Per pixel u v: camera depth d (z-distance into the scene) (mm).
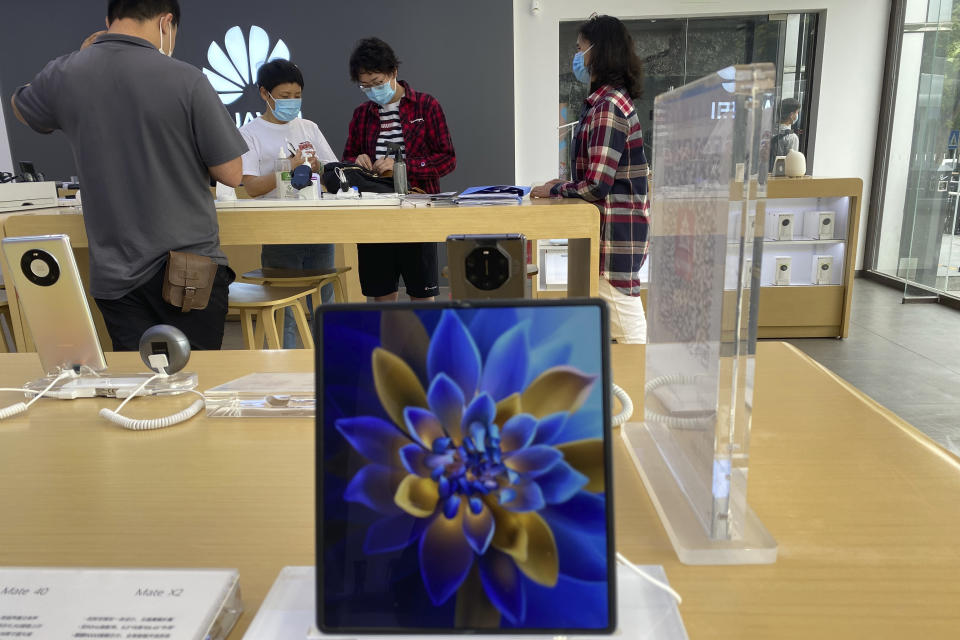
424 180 3383
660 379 729
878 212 5984
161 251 1935
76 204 2830
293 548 579
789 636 461
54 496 681
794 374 1048
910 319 4547
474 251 811
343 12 5488
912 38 5527
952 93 4895
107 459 774
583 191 2408
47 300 1009
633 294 2521
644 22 5836
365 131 3441
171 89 1828
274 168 3213
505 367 454
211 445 813
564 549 436
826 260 4047
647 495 671
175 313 2010
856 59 5805
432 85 5621
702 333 585
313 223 2330
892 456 746
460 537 444
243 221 2328
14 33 5477
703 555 545
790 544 574
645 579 508
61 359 1048
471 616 432
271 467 746
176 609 458
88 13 5445
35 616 454
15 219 2291
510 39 5531
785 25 5832
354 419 458
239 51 5531
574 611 428
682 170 650
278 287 2594
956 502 640
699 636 462
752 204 510
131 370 1132
